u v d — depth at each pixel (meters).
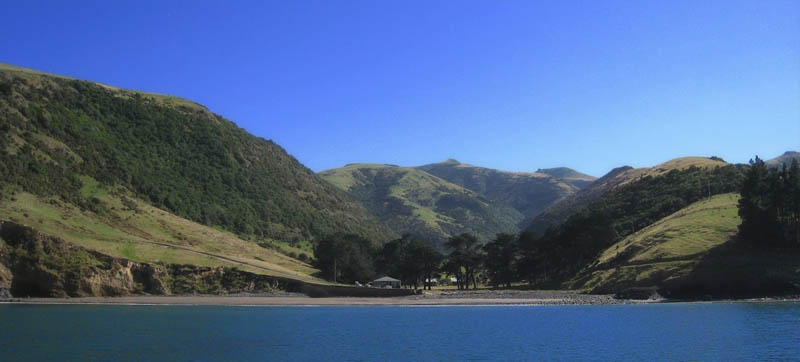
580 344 60.53
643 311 94.44
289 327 75.69
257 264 138.50
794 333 65.44
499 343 61.75
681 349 56.69
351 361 51.97
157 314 89.06
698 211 147.12
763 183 120.94
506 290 163.50
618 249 150.75
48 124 165.12
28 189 127.81
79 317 81.56
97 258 112.44
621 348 57.72
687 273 117.06
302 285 128.12
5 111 152.75
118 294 111.50
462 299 127.50
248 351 56.56
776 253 114.81
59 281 105.44
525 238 180.12
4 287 102.69
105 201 148.62
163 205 174.75
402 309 106.69
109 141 188.25
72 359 51.25
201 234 159.12
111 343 59.72
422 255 176.75
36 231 107.19
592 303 113.12
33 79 187.75
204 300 112.44
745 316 81.88
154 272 116.88
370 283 169.00
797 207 115.62
